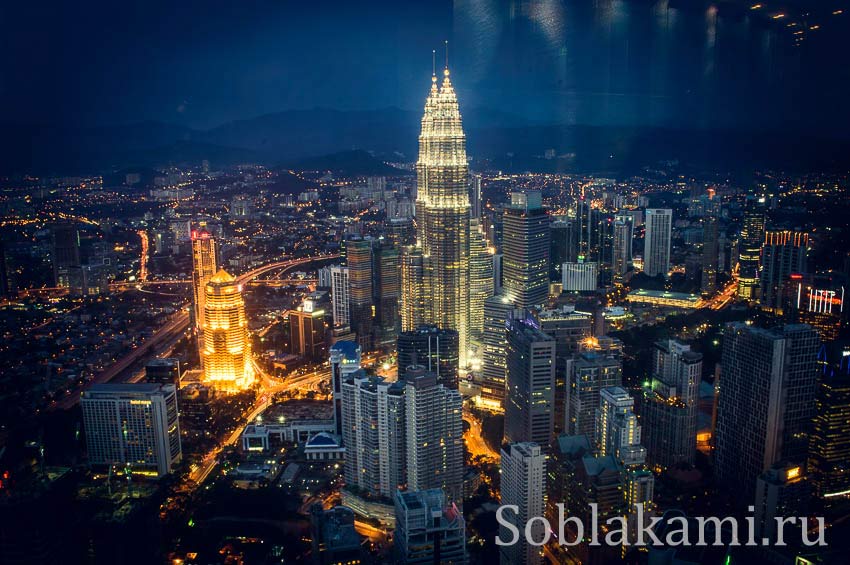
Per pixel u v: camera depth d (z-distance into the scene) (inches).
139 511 7421.3
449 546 7440.9
